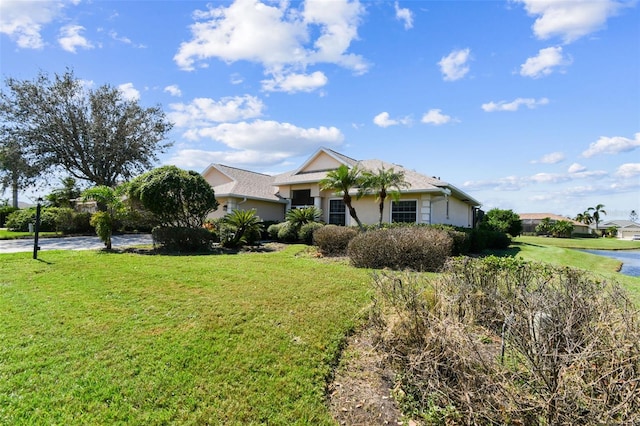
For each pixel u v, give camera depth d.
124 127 26.38
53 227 20.92
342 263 10.45
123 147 26.19
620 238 52.88
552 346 2.73
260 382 3.52
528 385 2.59
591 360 2.51
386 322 3.98
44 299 5.86
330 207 19.11
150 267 8.55
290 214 17.22
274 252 12.84
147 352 4.00
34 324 4.75
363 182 14.65
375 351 4.07
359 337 4.68
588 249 28.28
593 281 4.99
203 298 6.01
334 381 3.69
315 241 12.97
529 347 2.78
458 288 4.27
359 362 4.06
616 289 3.96
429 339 3.31
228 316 5.15
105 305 5.57
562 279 4.65
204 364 3.78
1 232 20.25
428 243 9.35
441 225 14.02
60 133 24.06
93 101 25.45
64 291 6.34
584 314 3.11
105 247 12.69
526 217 63.00
